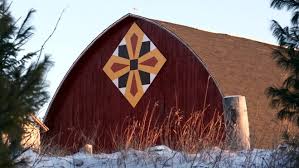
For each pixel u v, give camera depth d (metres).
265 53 44.53
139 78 40.72
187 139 15.64
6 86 8.76
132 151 15.08
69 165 14.67
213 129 18.33
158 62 39.84
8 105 8.66
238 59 40.66
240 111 17.06
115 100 41.88
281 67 13.16
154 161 14.50
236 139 16.36
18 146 9.02
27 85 8.89
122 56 41.94
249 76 38.97
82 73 44.09
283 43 13.14
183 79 38.47
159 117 38.78
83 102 43.62
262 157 14.36
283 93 13.13
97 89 43.03
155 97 39.62
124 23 41.91
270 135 20.73
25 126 9.20
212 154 14.89
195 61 38.09
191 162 14.38
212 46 40.38
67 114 44.22
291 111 13.17
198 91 37.50
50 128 44.38
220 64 38.28
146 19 40.59
